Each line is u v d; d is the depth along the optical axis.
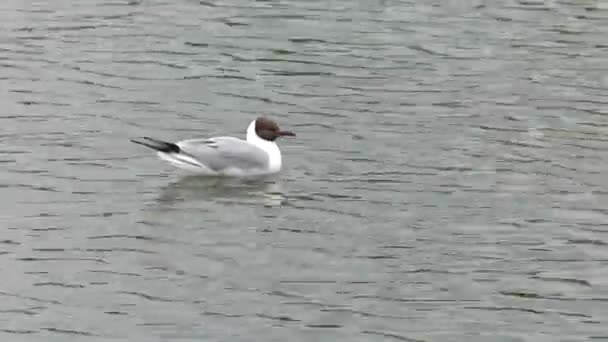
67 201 19.67
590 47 27.38
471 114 23.66
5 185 20.20
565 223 18.94
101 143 22.11
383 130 22.88
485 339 15.59
